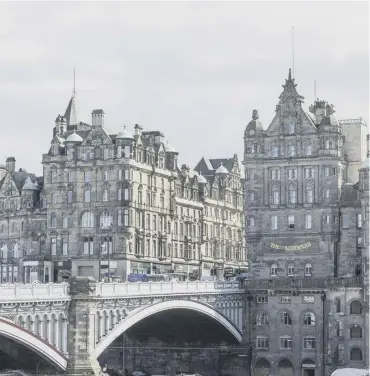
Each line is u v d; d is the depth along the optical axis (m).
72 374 110.50
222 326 156.50
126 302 123.31
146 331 158.88
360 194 160.38
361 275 156.88
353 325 156.00
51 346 108.00
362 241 158.62
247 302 163.50
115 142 179.88
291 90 167.50
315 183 165.00
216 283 152.75
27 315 104.19
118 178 178.88
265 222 168.00
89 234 180.75
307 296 159.88
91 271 179.75
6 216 197.25
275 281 161.88
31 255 189.62
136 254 181.00
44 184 188.62
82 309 112.19
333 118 165.38
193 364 161.38
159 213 190.25
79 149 182.75
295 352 159.88
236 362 161.00
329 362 157.00
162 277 166.50
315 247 164.25
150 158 187.88
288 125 167.50
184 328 157.62
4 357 112.56
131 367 161.62
